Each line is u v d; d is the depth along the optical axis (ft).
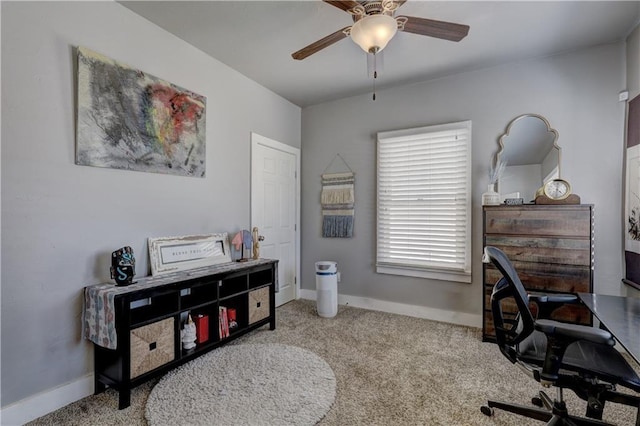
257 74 11.05
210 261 9.27
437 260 11.39
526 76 9.96
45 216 6.08
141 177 7.82
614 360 4.75
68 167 6.41
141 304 7.64
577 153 9.29
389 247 12.30
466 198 10.82
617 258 8.80
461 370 7.60
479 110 10.67
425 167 11.59
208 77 9.70
